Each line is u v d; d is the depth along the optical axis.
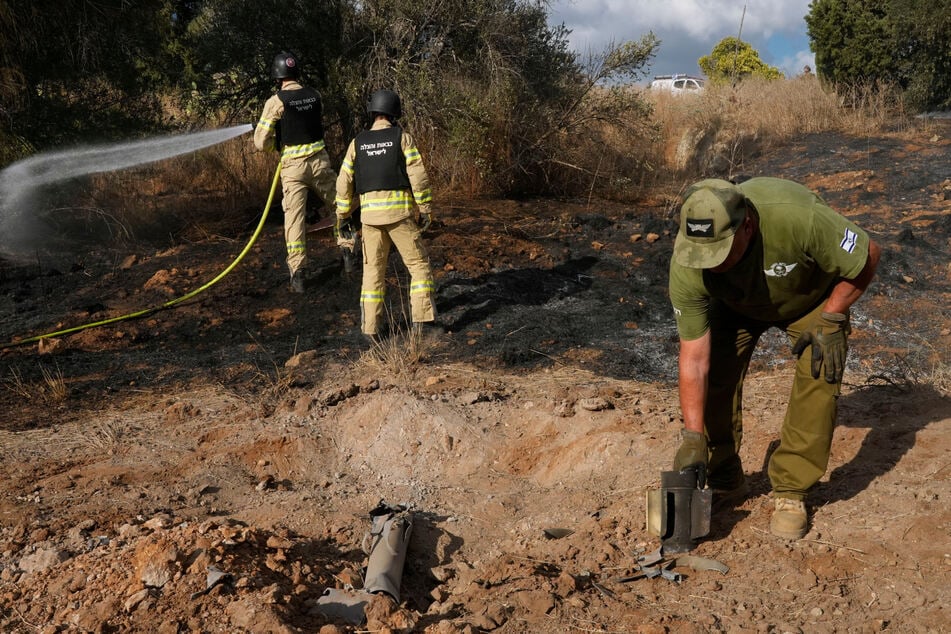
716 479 3.73
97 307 7.53
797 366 3.32
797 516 3.39
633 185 12.24
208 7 10.85
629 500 4.05
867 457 4.02
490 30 11.20
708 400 3.58
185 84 10.86
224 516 4.20
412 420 5.10
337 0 10.84
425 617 3.15
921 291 7.20
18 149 9.23
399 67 10.93
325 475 4.90
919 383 5.09
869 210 9.93
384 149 6.14
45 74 9.50
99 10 9.55
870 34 15.09
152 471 4.71
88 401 5.75
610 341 6.52
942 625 2.79
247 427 5.24
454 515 4.35
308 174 7.38
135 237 9.70
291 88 7.29
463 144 10.93
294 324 7.08
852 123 14.30
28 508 4.14
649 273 8.11
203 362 6.38
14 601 3.26
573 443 4.82
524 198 11.67
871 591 3.03
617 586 3.28
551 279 7.95
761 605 3.03
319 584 3.40
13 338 6.92
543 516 4.15
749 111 14.52
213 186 11.05
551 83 11.76
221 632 2.94
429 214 6.28
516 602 3.15
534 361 6.15
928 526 3.32
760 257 3.03
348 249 7.82
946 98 14.63
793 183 3.12
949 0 13.67
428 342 6.48
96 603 3.14
